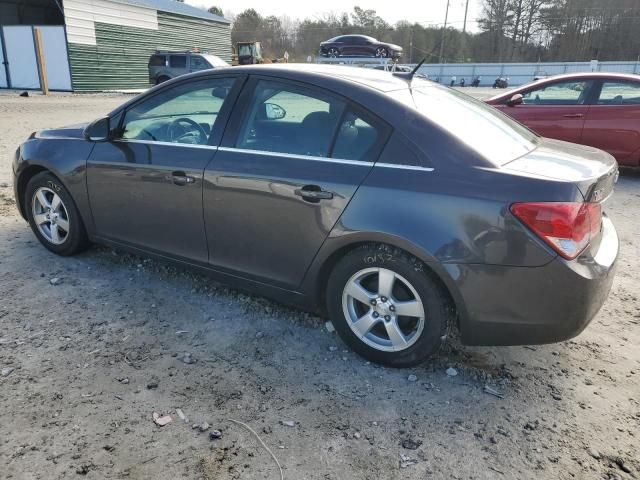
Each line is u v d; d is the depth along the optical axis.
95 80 23.86
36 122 12.67
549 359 3.18
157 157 3.59
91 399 2.66
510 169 2.66
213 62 22.80
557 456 2.39
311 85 3.14
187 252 3.62
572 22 61.84
